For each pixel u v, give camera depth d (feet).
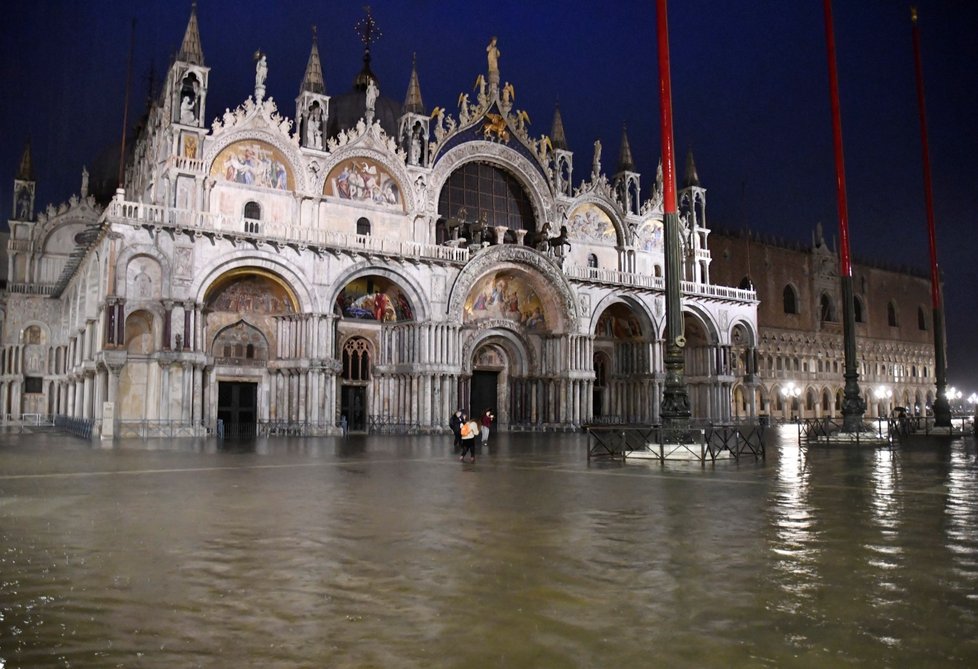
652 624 25.96
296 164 175.32
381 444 133.80
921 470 81.15
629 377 232.12
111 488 64.44
